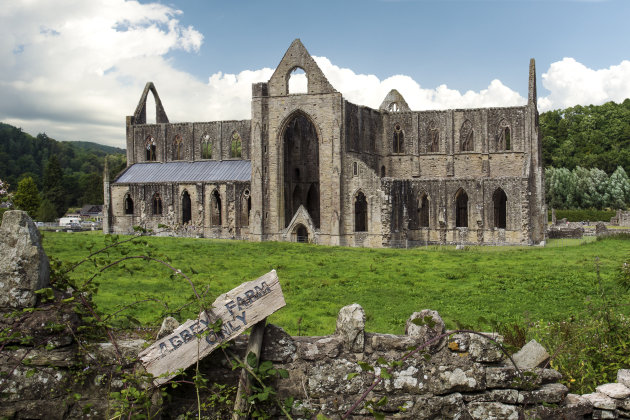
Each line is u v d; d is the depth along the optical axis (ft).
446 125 317.42
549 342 58.03
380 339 37.99
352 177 267.80
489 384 38.32
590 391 47.55
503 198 316.19
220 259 164.76
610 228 362.53
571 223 411.95
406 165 323.57
